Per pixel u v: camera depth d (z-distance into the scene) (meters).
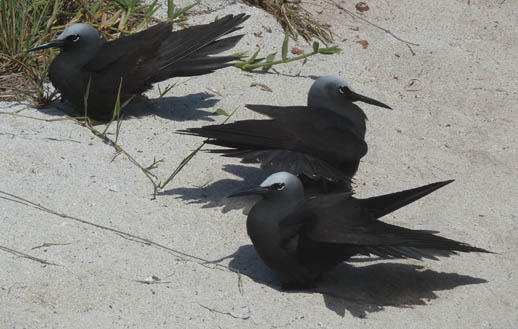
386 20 16.17
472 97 13.97
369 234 8.80
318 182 11.00
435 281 9.50
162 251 9.34
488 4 16.83
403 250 9.23
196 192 10.70
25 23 13.39
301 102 13.26
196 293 8.64
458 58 15.09
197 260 9.30
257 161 10.53
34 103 12.33
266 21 15.31
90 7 14.39
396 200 9.38
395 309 8.87
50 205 9.83
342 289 9.29
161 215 10.05
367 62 14.88
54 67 12.01
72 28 12.01
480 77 14.56
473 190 11.45
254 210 9.18
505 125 13.18
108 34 14.15
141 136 11.77
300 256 9.02
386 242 8.66
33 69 13.03
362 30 15.79
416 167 11.97
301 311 8.60
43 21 13.94
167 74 12.39
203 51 12.83
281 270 9.16
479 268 9.77
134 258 9.09
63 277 8.53
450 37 15.79
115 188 10.44
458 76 14.55
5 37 13.26
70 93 12.02
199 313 8.31
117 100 11.52
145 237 9.57
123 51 12.16
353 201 9.36
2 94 12.44
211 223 10.09
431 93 14.07
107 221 9.73
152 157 11.29
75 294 8.33
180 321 8.17
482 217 10.81
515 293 9.27
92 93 11.98
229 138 10.56
